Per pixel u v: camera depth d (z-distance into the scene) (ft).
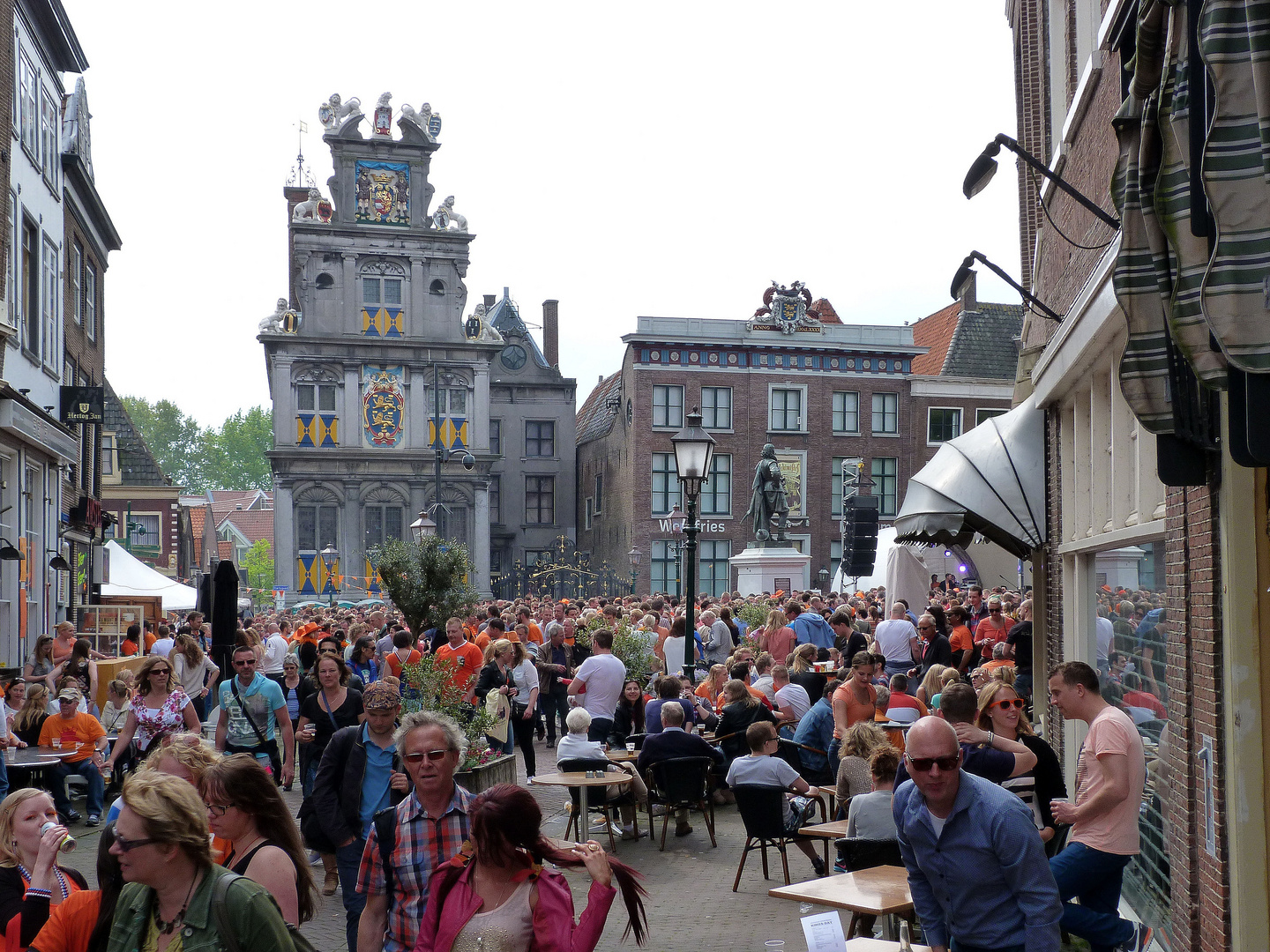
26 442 66.54
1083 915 20.95
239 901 11.90
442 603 59.16
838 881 22.09
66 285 87.51
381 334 166.81
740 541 157.07
